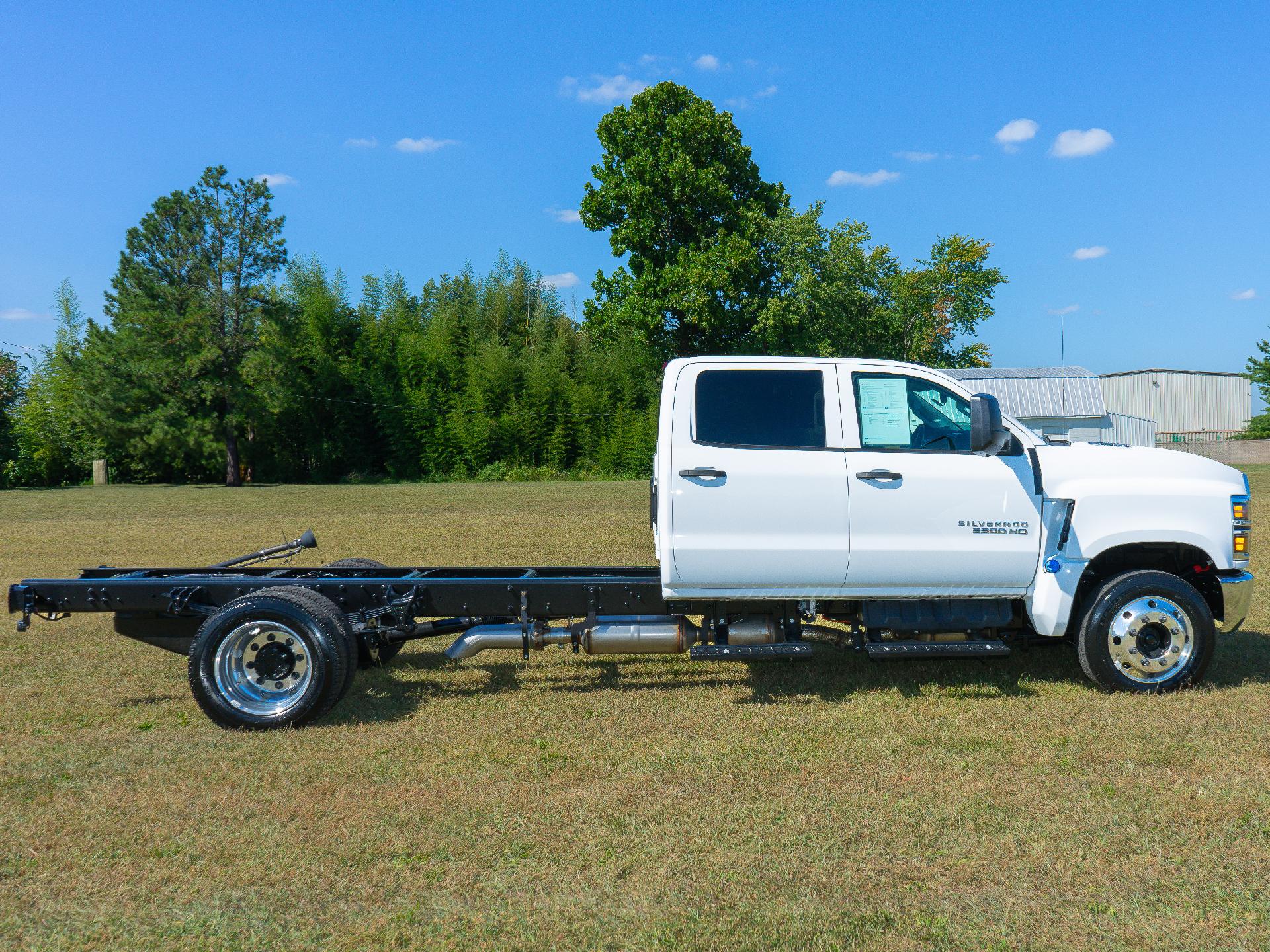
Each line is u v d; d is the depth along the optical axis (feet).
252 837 12.01
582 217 134.41
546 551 41.01
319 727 16.46
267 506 75.41
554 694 18.49
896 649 17.31
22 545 45.65
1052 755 14.61
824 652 21.59
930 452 17.52
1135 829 11.89
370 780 13.97
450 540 45.57
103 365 117.39
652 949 9.37
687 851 11.51
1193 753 14.57
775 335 129.90
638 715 17.04
